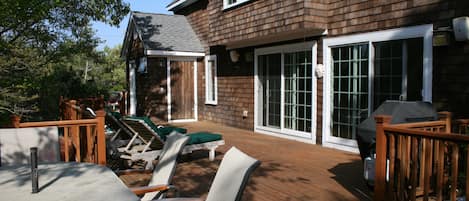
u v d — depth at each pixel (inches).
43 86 379.6
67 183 94.0
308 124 302.8
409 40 221.8
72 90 467.5
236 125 404.2
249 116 379.9
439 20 204.5
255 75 364.2
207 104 471.2
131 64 529.0
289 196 164.9
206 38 472.1
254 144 299.3
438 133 124.6
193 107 494.0
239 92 396.5
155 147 216.5
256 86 364.2
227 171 83.7
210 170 214.5
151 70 468.1
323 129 284.5
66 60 414.9
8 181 96.7
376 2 239.0
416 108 172.9
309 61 298.0
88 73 893.8
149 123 213.5
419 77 217.3
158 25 498.0
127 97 553.0
